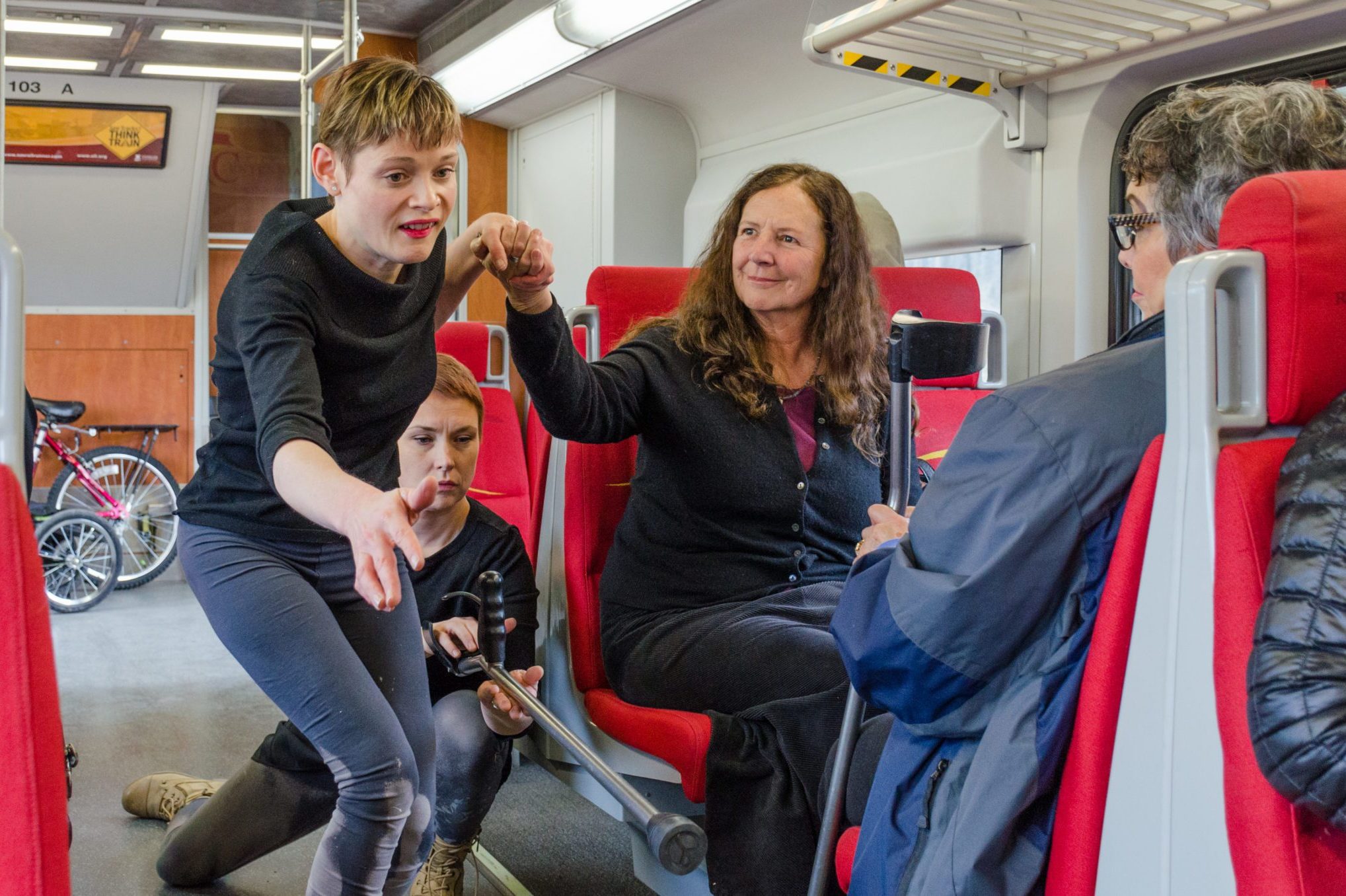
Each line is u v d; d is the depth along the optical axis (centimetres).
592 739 209
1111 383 107
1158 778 93
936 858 110
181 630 514
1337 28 257
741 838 167
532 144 557
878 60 287
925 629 111
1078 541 106
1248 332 91
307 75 508
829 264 205
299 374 135
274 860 250
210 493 161
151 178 634
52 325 666
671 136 497
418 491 109
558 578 225
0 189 278
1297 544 79
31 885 79
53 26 507
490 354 373
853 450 208
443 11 532
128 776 303
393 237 148
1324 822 82
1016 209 331
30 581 82
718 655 185
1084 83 307
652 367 203
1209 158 109
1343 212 90
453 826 211
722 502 199
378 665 170
